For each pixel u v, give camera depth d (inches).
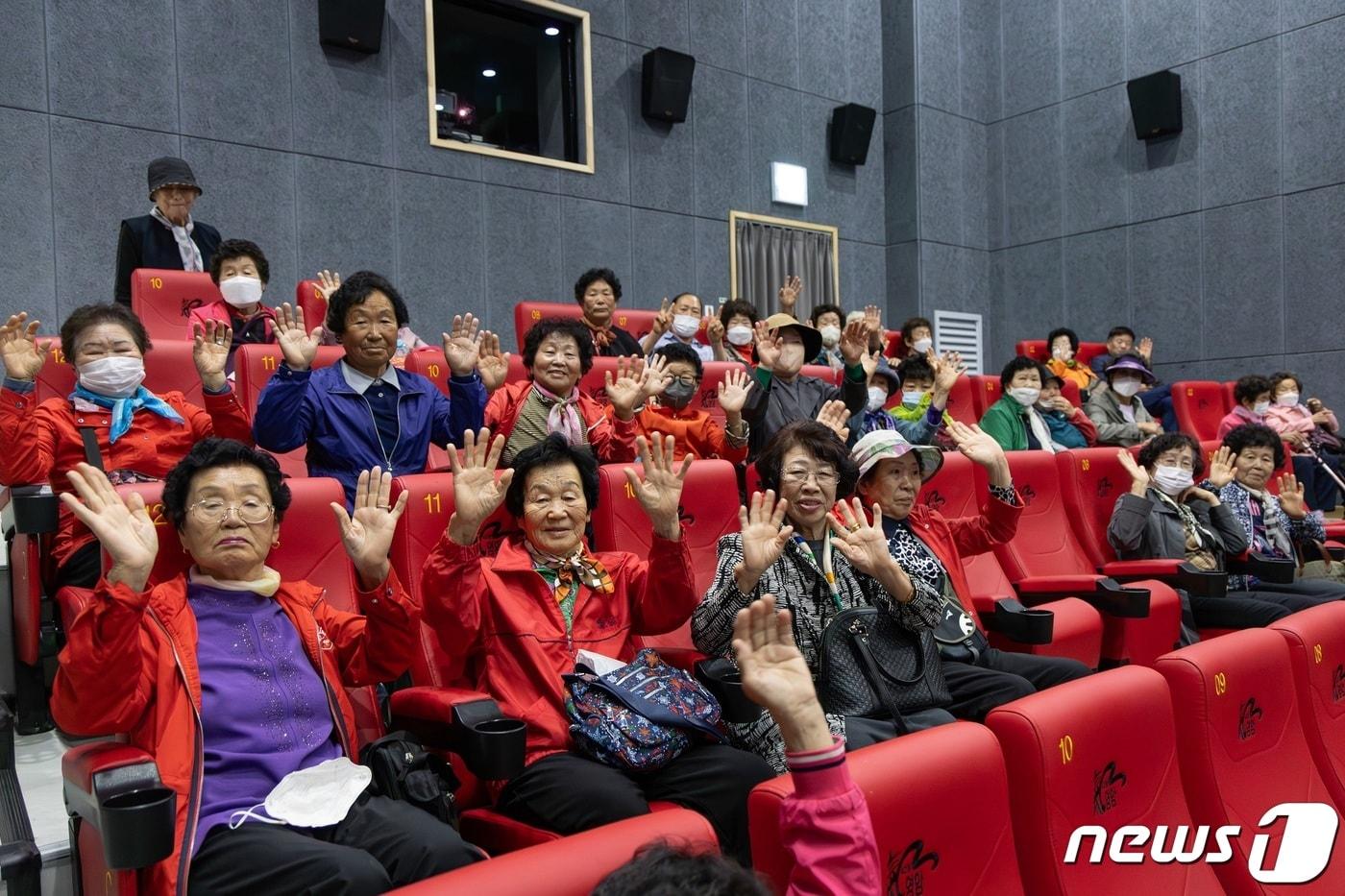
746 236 256.1
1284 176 242.2
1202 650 56.2
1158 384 229.8
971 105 296.2
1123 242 271.3
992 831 43.8
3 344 81.7
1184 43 258.7
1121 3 269.9
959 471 114.3
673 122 241.9
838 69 277.6
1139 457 125.7
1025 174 291.4
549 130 227.8
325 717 55.9
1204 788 53.5
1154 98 258.5
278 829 49.2
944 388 126.0
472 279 210.8
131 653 48.1
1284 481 133.4
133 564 47.8
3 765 69.1
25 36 162.7
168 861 46.9
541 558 70.0
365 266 197.2
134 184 172.2
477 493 62.5
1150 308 266.5
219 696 52.7
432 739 59.3
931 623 67.1
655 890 21.6
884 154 289.4
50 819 63.7
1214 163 253.9
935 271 286.2
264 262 134.3
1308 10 237.8
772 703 33.5
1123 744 49.4
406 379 94.8
